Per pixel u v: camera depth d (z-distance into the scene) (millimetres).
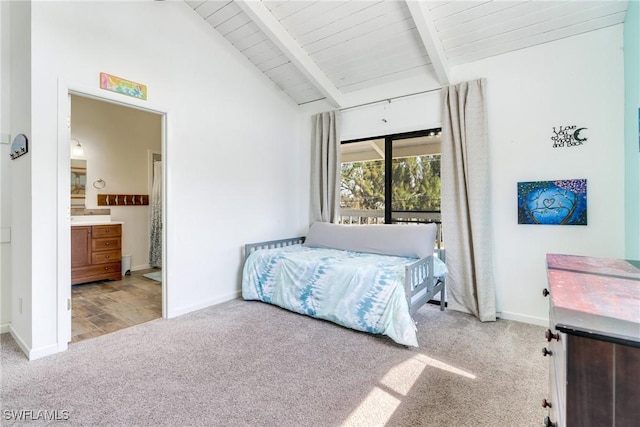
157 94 2773
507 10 2482
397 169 3691
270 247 3842
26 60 2154
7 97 2510
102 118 4578
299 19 2957
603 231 2490
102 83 2416
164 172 2873
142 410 1603
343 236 3594
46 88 2135
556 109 2666
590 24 2467
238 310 3127
